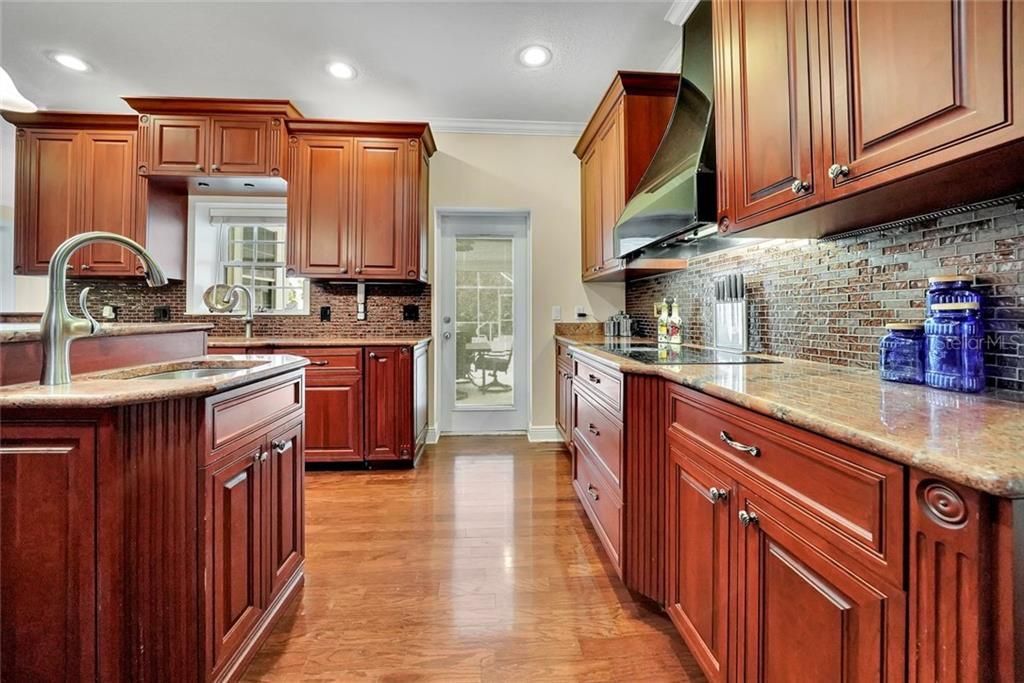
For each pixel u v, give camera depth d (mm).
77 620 979
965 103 709
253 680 1234
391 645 1366
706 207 1504
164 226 3240
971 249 1038
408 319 3529
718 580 1073
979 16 689
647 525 1489
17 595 976
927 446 577
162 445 1042
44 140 3070
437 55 2557
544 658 1316
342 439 2908
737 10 1316
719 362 1562
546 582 1689
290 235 3072
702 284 2381
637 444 1503
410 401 2943
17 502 966
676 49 2486
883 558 620
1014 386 954
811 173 1035
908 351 1094
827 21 981
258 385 1336
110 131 3080
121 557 994
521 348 3732
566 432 2922
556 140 3514
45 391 979
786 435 832
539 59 2588
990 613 494
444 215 3645
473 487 2627
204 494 1090
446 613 1513
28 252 3049
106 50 2521
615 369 1604
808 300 1587
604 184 2803
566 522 2182
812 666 759
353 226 3100
